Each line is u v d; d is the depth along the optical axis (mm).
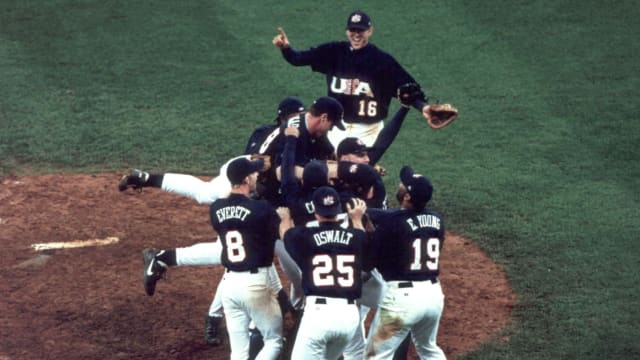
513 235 51875
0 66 71750
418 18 78625
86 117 65500
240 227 38344
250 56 73312
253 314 38844
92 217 53969
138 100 67625
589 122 64062
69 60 72875
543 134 62812
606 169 58469
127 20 78812
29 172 59000
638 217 53125
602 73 70375
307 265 36594
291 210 39594
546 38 75375
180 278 48281
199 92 68688
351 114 52312
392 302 37750
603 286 46969
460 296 46500
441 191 56531
